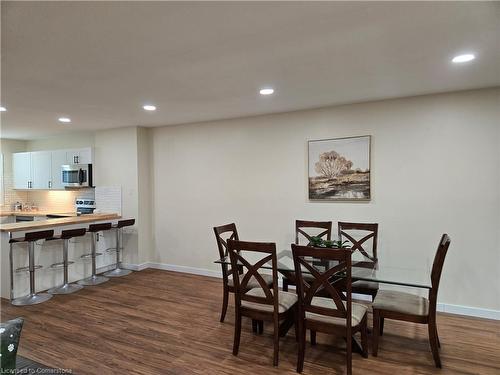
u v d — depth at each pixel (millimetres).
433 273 2547
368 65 2678
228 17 1869
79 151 5988
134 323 3396
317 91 3428
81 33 2047
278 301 2713
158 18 1867
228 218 4945
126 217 5547
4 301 4062
